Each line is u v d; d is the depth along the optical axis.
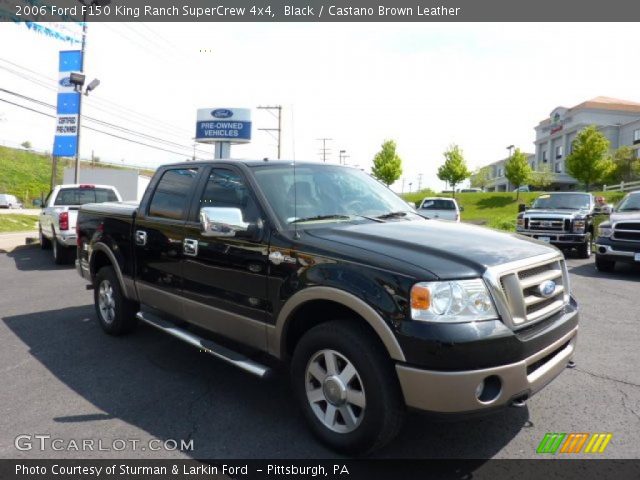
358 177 4.60
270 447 3.18
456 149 49.47
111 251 5.25
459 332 2.63
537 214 12.94
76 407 3.76
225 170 4.10
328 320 3.38
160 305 4.61
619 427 3.46
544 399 3.91
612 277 9.64
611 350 5.06
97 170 25.64
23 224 20.44
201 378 4.31
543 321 3.11
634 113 60.81
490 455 3.10
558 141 67.69
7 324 6.02
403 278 2.75
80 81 16.97
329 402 3.12
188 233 4.16
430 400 2.65
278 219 3.54
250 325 3.60
